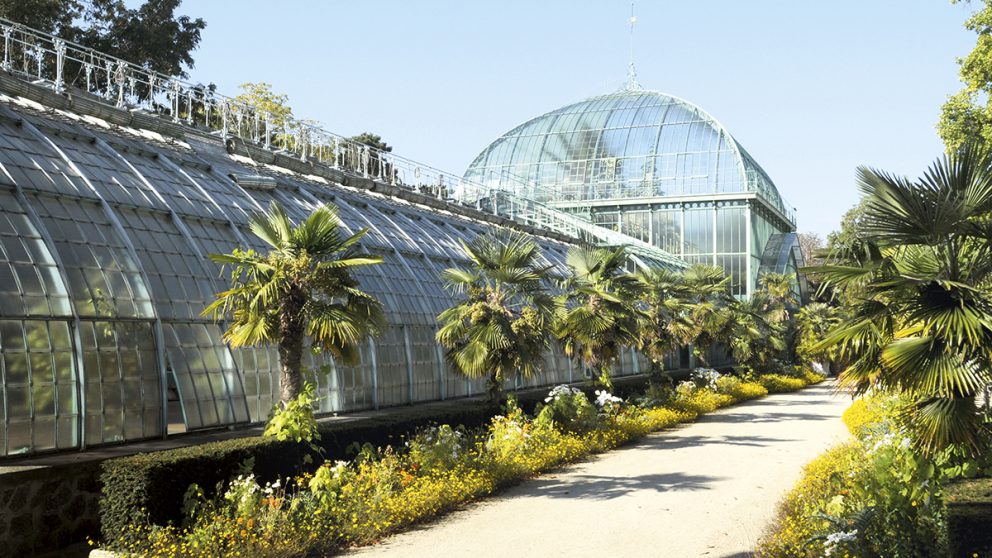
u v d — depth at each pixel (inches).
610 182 3297.2
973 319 515.8
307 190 1343.5
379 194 1649.9
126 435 764.6
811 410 1847.9
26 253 737.6
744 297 3078.2
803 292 3668.8
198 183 1082.1
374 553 645.3
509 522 748.6
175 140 1204.5
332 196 1411.2
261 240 1070.4
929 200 550.0
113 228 857.5
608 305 1322.6
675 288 1736.0
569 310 1321.4
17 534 599.2
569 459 1094.4
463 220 1884.8
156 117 1173.1
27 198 793.6
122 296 808.3
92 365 747.4
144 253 877.2
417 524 740.7
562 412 1214.9
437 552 647.1
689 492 880.3
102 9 2187.5
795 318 3134.8
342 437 835.4
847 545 531.5
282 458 738.8
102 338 767.1
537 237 2268.7
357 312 762.2
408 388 1229.1
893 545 536.1
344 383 1080.2
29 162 837.2
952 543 570.9
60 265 755.4
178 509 630.5
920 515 567.5
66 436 711.7
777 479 952.3
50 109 1009.5
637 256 2664.9
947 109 1434.5
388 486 753.6
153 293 844.0
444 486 808.9
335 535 668.7
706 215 3147.1
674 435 1395.2
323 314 737.6
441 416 1011.3
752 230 3142.2
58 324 729.0
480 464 915.4
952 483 826.8
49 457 681.0
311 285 749.3
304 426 732.7
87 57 2066.9
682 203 3169.3
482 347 1048.2
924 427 557.0
